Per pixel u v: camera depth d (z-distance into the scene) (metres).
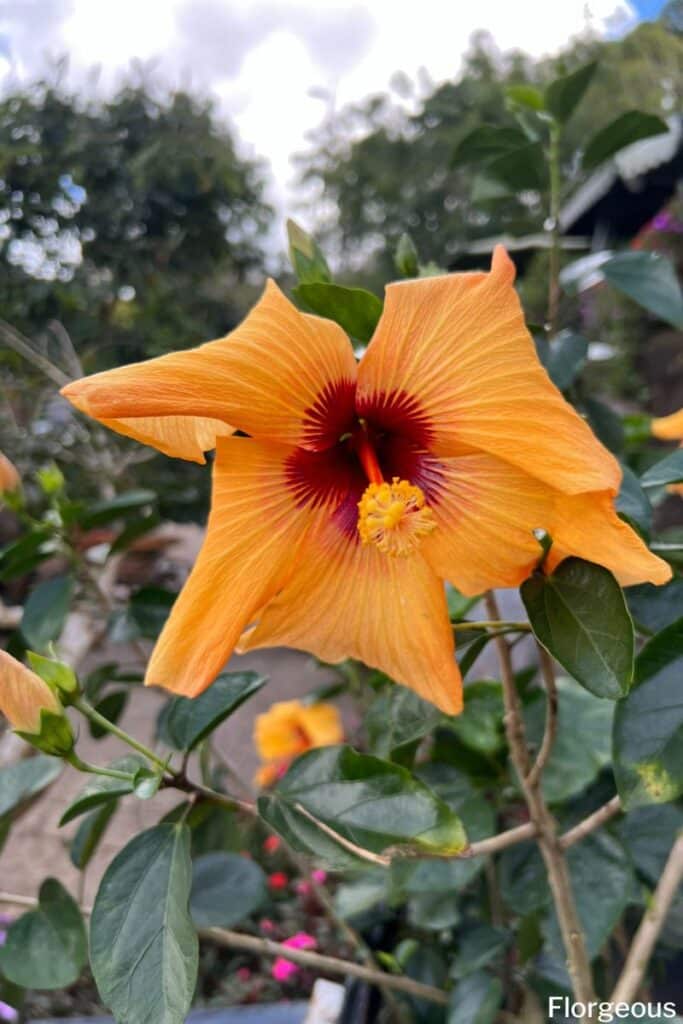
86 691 0.39
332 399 0.19
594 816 0.20
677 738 0.17
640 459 0.38
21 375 0.62
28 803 0.29
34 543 0.36
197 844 0.32
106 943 0.18
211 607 0.18
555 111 0.33
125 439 0.64
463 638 0.21
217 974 0.57
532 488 0.18
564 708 0.32
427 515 0.19
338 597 0.20
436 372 0.18
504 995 0.33
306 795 0.20
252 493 0.19
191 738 0.21
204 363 0.16
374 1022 0.33
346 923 0.37
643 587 0.22
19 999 0.29
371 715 0.26
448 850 0.19
